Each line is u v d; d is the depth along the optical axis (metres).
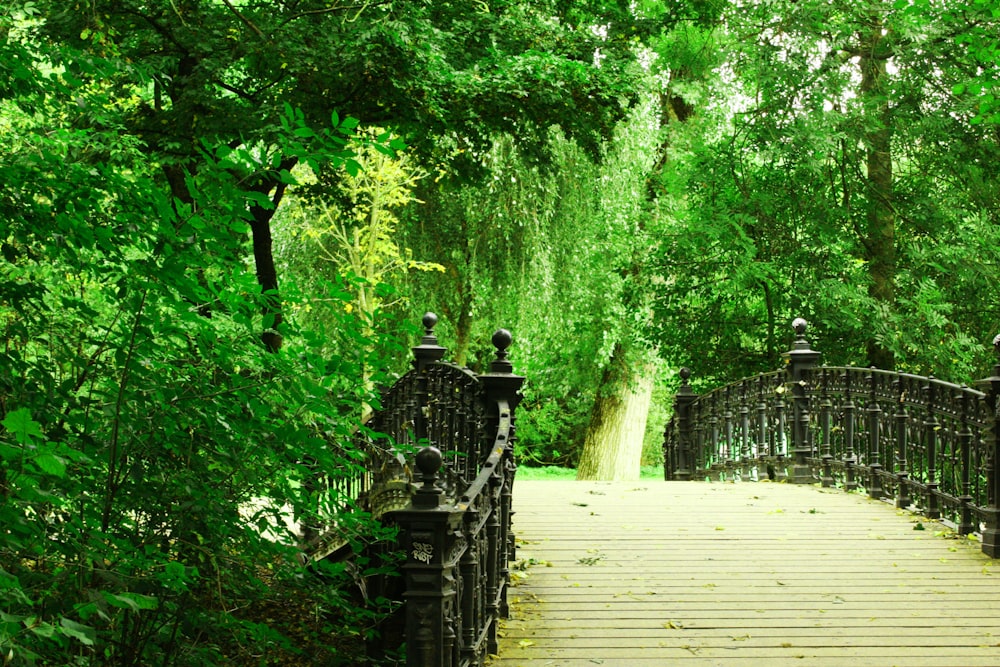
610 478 21.95
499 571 5.93
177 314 3.97
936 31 15.52
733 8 16.69
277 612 6.88
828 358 16.69
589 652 5.45
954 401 8.35
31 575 3.44
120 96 9.12
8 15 7.81
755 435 12.98
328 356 4.32
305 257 18.66
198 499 4.15
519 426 27.83
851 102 16.47
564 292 17.91
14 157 3.98
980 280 16.38
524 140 12.10
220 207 3.75
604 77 11.17
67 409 3.87
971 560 7.40
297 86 9.82
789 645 5.56
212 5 10.01
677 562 7.31
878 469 9.82
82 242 3.70
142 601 3.23
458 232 19.06
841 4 15.77
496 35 11.88
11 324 4.00
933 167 17.22
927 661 5.32
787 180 16.72
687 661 5.30
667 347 17.97
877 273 17.25
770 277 16.62
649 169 18.61
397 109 10.27
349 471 4.84
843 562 7.34
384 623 7.09
